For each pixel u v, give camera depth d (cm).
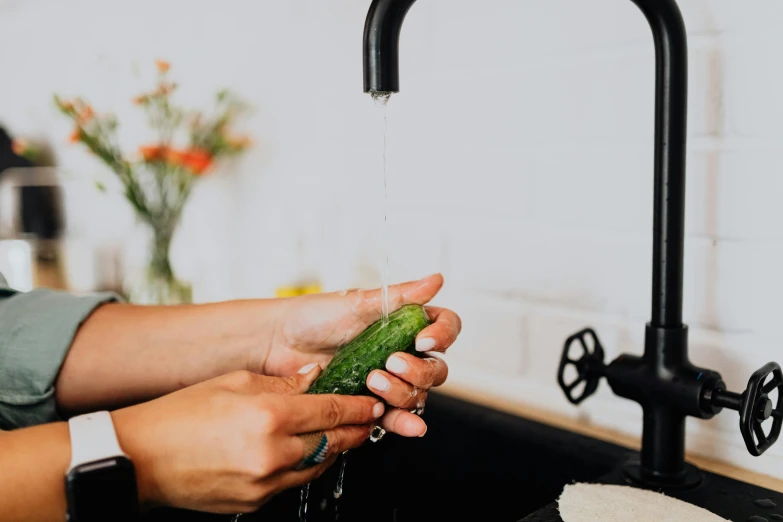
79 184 164
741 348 78
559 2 85
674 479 75
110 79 156
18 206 165
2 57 184
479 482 90
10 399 81
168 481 60
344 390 68
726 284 78
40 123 175
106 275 154
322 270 120
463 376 100
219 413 60
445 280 100
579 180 86
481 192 95
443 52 96
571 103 86
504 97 91
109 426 60
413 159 101
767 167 75
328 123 115
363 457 89
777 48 73
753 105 75
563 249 88
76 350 82
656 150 71
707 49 76
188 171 132
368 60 61
